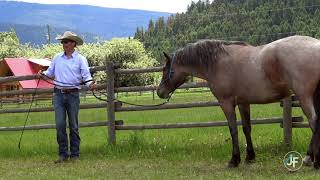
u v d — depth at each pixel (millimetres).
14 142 12844
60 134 9227
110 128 10445
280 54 6906
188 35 147750
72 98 9211
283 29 133375
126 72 10242
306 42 6809
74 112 9281
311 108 6648
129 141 10148
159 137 11664
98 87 10602
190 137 11367
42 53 79625
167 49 129375
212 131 12859
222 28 148750
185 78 8477
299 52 6734
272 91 7184
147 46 147625
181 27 163125
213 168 7820
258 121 9312
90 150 10219
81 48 67250
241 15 155125
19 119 20297
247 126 8102
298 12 142000
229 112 7703
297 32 128000
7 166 9086
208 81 7941
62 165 8844
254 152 8266
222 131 12719
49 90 10828
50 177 7559
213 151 9023
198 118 15750
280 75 6961
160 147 9828
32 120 19359
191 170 7707
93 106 10648
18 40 88750
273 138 10125
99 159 9336
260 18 147375
